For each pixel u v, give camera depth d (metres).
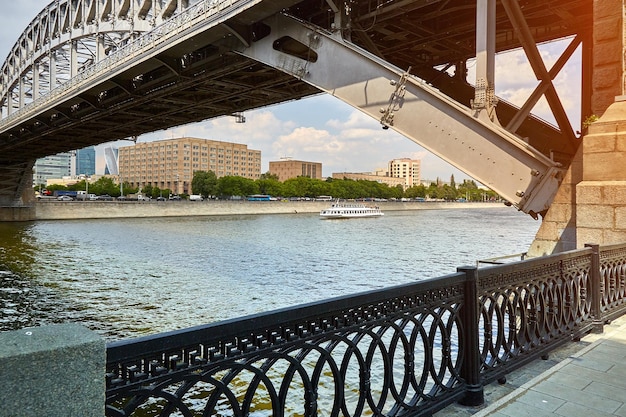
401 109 12.23
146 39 19.23
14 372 1.56
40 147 45.25
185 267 28.58
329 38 13.79
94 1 29.55
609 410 3.65
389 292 3.22
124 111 26.59
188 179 146.12
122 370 2.01
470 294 3.92
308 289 22.17
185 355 2.22
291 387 9.52
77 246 38.22
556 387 4.11
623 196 8.17
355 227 64.94
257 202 98.31
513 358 4.53
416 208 148.12
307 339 2.73
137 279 24.38
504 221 86.44
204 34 16.17
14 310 17.59
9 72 46.88
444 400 3.66
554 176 9.88
